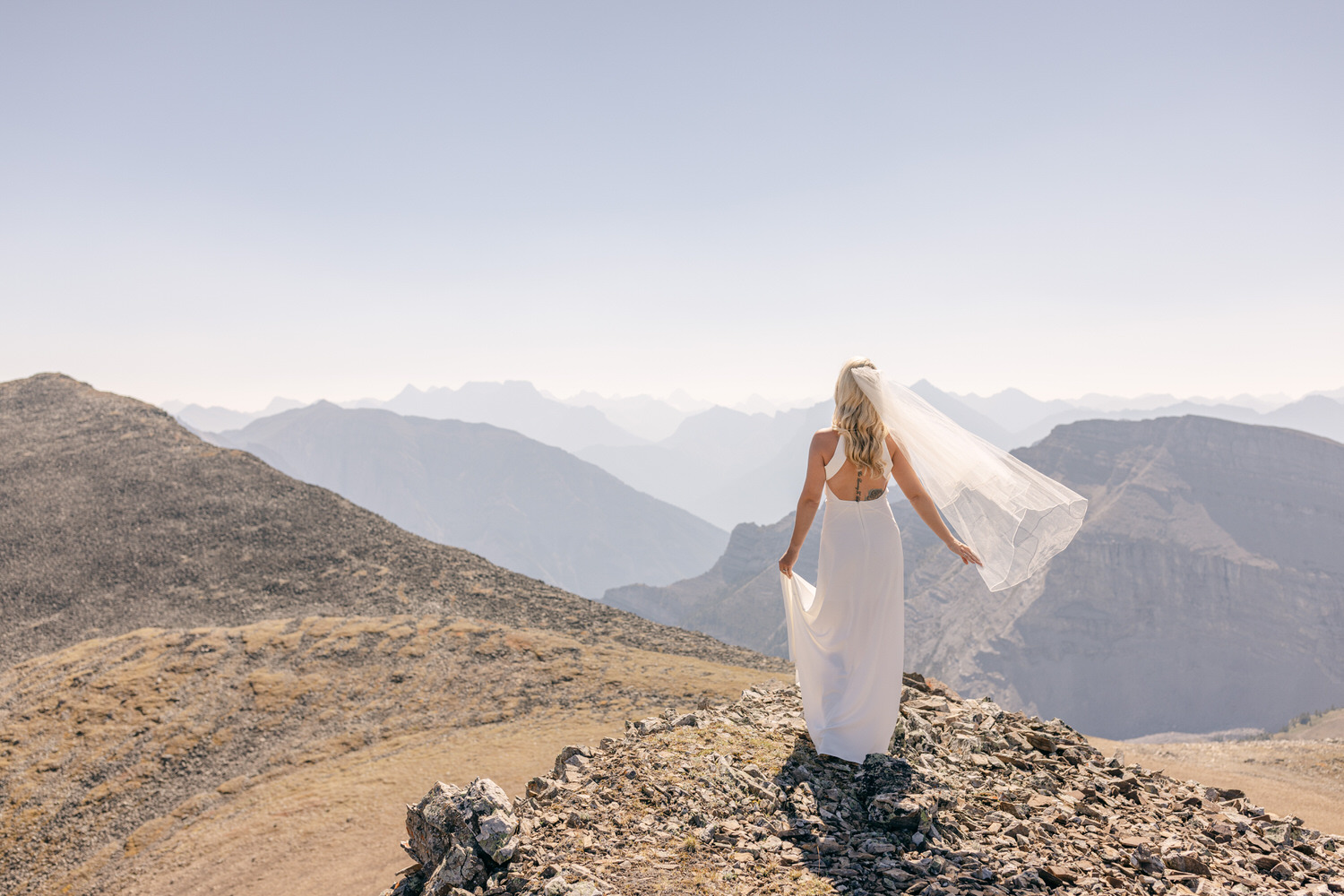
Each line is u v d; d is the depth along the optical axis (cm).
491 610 8838
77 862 3872
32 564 10031
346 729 5184
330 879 2947
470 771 3947
